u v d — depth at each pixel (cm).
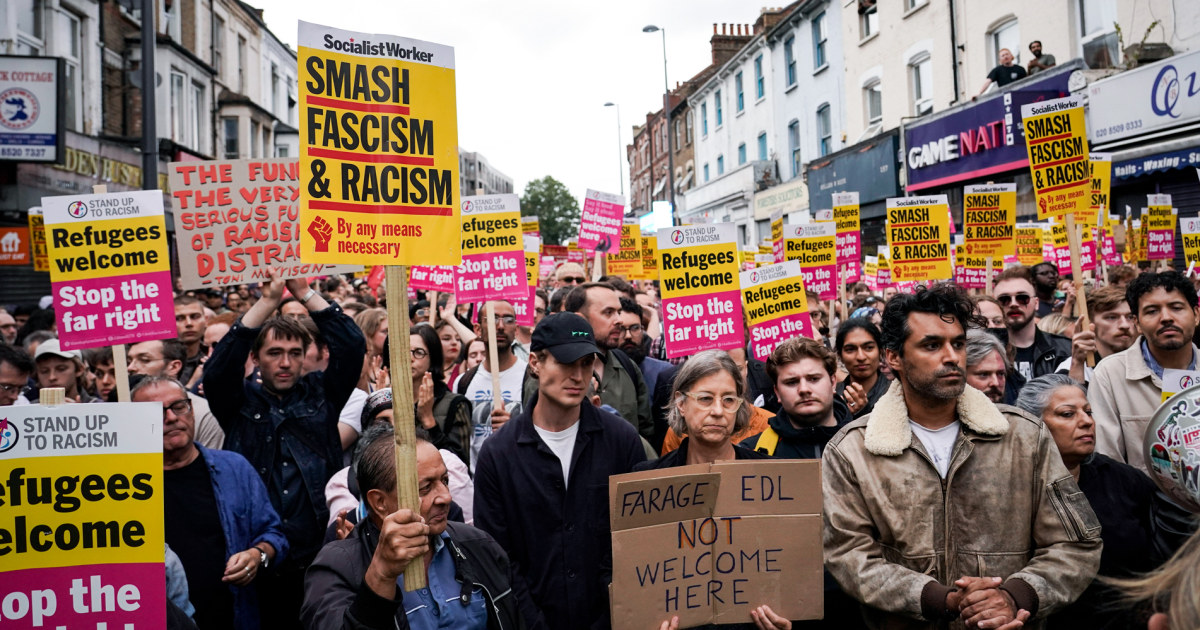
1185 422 277
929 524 306
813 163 2511
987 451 310
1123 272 845
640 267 1230
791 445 416
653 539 301
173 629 294
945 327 308
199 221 495
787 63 2923
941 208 793
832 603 367
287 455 452
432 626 282
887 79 2216
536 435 373
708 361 355
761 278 626
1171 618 146
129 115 2212
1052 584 290
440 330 712
